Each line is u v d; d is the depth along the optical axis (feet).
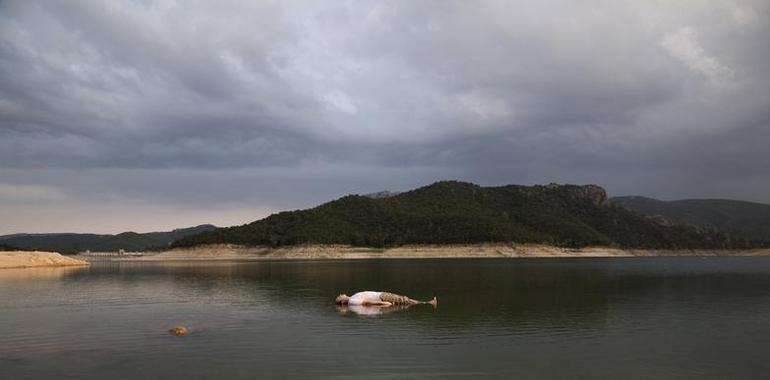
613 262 486.79
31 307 127.24
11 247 546.26
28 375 65.77
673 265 411.34
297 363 71.20
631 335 90.33
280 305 131.03
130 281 213.25
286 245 635.66
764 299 143.74
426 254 647.97
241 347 80.74
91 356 75.25
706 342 84.53
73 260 378.73
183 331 92.12
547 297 149.59
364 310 121.39
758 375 65.82
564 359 73.41
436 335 90.38
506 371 67.36
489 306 128.67
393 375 65.57
